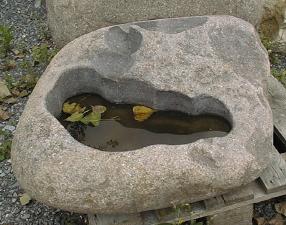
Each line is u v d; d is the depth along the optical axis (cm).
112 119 122
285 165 113
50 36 176
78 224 117
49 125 102
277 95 133
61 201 96
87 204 96
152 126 119
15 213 121
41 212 121
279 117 127
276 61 164
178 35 122
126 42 128
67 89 122
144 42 121
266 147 103
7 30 171
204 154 97
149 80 117
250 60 119
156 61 118
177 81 115
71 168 95
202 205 107
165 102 119
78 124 119
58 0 143
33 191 98
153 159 95
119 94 123
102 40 125
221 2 142
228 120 112
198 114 117
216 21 126
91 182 94
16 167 101
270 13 162
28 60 168
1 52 170
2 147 137
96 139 116
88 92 126
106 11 142
